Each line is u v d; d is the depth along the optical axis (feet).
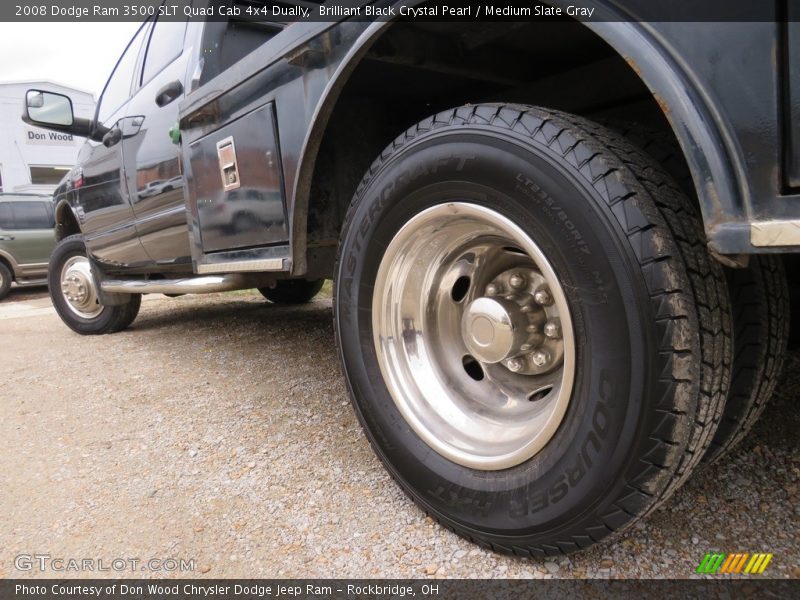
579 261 4.09
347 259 6.02
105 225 13.84
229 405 9.22
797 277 6.09
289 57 6.19
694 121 3.37
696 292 3.91
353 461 6.90
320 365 11.13
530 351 5.19
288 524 5.67
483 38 5.63
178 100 10.44
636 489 3.95
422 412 5.50
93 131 14.74
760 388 5.07
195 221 8.95
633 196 3.90
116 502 6.34
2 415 9.64
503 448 4.84
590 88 6.11
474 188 4.73
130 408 9.49
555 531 4.38
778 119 3.13
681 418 3.79
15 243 33.94
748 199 3.26
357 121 7.56
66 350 14.64
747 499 5.38
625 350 3.88
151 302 22.86
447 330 5.86
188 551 5.34
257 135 7.06
